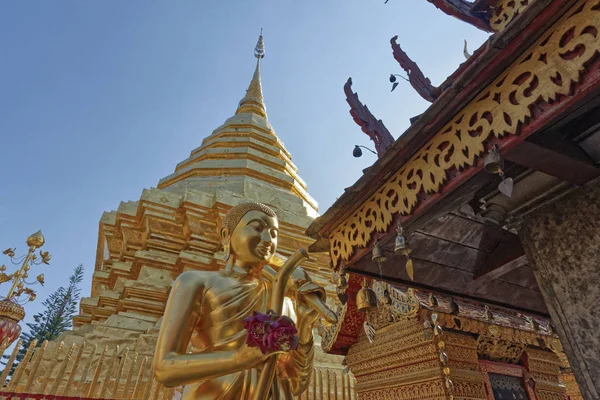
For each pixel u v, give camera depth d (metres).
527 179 3.20
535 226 3.24
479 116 2.53
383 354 5.42
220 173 15.22
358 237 3.57
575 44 2.04
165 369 2.52
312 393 6.60
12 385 5.40
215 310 2.88
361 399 5.75
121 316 9.17
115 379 6.21
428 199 2.90
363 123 4.99
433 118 2.73
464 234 4.02
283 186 15.77
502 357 5.44
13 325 6.14
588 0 2.03
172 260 11.02
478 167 2.53
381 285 5.02
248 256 3.14
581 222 2.89
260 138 18.17
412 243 3.96
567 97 2.08
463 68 4.41
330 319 2.85
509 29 2.20
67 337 7.91
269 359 2.46
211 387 2.64
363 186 3.36
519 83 2.31
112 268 11.88
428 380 4.80
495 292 4.83
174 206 11.84
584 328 2.72
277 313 2.60
